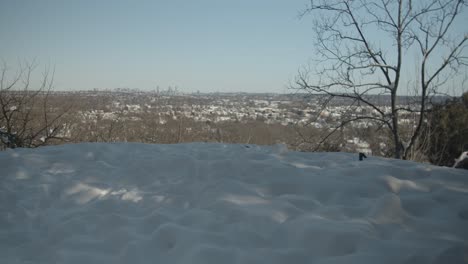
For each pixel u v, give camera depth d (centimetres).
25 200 404
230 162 466
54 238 322
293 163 496
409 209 345
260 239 293
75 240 314
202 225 322
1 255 296
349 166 479
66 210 384
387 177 409
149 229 328
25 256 298
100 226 338
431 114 1088
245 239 293
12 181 451
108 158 552
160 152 584
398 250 260
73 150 573
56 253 295
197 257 267
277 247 284
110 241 311
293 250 271
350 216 332
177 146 639
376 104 1042
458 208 340
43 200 408
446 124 1067
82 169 498
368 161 512
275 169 441
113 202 390
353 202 366
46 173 483
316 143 1111
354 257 252
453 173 432
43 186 437
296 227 300
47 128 1015
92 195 417
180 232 304
